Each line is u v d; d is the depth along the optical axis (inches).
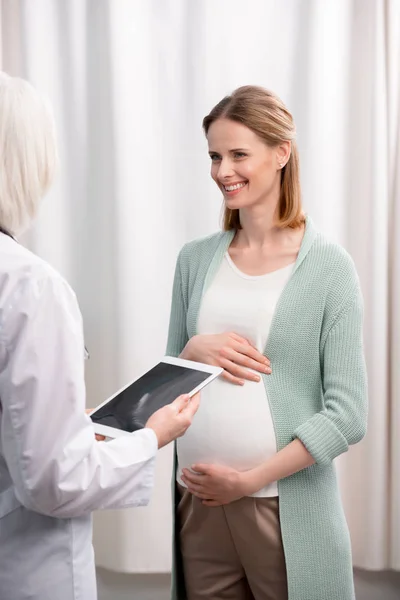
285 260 57.1
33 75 85.7
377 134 83.4
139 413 47.6
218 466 53.5
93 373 90.1
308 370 55.9
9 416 36.2
